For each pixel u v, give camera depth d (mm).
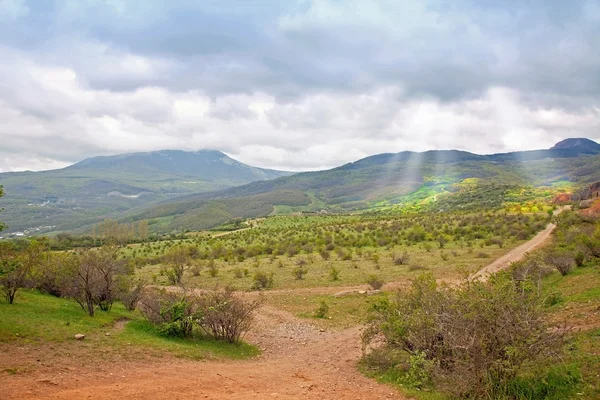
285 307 24688
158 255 66750
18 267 15812
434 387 9195
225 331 15656
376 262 44406
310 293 29531
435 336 9586
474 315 7691
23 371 8648
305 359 13914
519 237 62125
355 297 26750
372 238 72938
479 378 7652
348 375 11258
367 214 154000
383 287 29938
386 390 9539
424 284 12055
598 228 32469
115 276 20609
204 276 40656
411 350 10844
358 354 13906
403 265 42844
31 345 10789
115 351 11406
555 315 13609
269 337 17531
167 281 37188
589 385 7305
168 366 10742
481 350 7656
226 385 9250
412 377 9695
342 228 96375
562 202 113062
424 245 59844
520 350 7406
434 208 152250
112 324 15414
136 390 8148
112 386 8320
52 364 9492
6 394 7078
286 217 157375
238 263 53281
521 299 7812
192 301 15469
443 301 9523
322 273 39250
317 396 8812
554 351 7602
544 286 21328
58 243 80125
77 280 17297
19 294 18625
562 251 28859
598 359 8281
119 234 109625
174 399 7793
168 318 14953
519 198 146875
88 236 97562
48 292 21250
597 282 18703
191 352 12680
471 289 8719
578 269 24422
